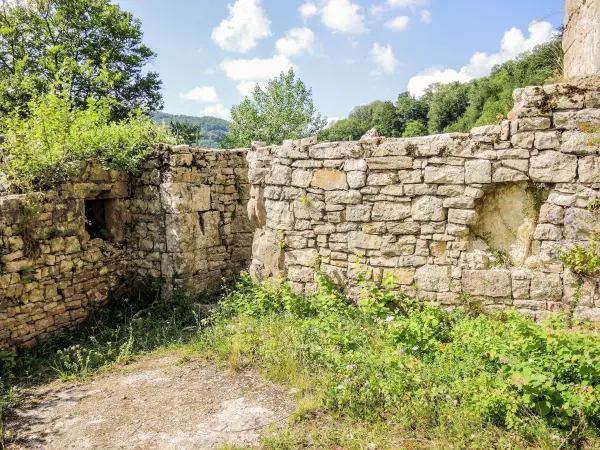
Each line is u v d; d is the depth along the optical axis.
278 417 3.77
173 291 7.25
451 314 5.29
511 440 3.16
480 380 3.56
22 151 6.21
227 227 8.19
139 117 8.47
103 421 3.90
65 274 6.42
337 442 3.31
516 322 4.34
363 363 4.19
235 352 5.04
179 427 3.72
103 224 7.52
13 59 16.91
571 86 4.77
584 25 5.72
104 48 17.81
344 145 5.87
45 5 17.12
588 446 3.07
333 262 6.10
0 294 5.43
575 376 3.58
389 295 5.52
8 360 5.27
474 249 5.38
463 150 5.23
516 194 5.22
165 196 7.23
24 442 3.61
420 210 5.50
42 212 6.05
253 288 6.58
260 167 6.78
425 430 3.36
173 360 5.27
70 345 6.00
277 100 22.50
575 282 4.85
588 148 4.70
